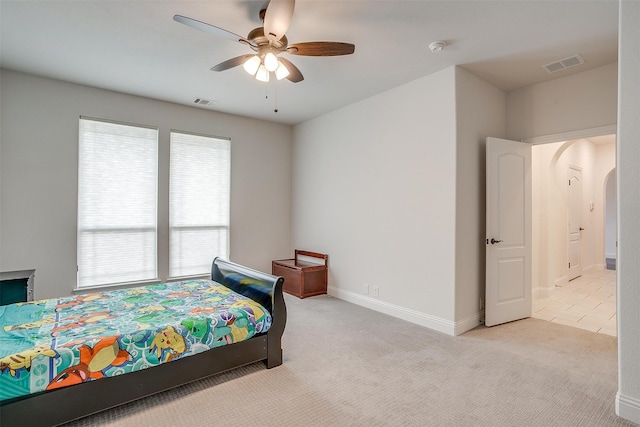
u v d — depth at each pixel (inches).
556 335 131.6
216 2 91.3
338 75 140.6
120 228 162.4
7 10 94.5
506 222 144.9
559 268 214.2
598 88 131.1
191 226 184.1
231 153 198.1
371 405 84.6
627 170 78.4
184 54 121.8
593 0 89.0
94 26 103.3
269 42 89.8
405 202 150.3
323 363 107.5
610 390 91.4
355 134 176.2
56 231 146.4
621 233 79.6
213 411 82.0
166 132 174.6
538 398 87.6
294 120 211.6
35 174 141.7
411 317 146.9
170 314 95.4
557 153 198.5
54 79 144.9
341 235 185.3
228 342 94.7
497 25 101.9
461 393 90.0
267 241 213.9
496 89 152.0
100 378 76.2
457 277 132.2
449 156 132.7
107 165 158.9
